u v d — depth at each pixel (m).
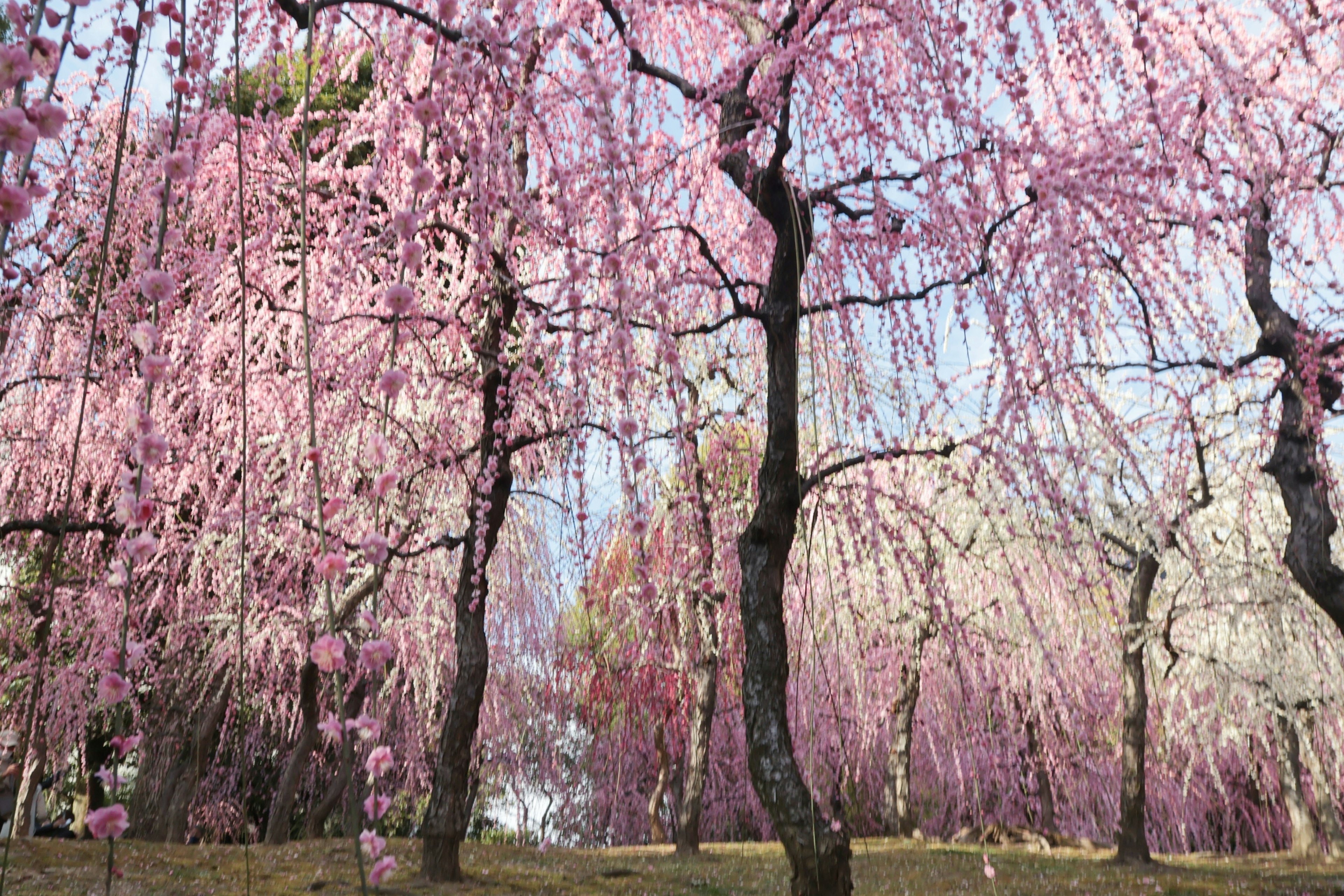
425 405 7.49
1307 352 5.93
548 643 10.42
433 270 7.19
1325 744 11.34
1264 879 7.70
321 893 5.92
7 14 1.74
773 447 4.96
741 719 13.16
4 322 6.13
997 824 12.20
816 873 4.20
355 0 3.10
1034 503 4.78
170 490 7.74
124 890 5.39
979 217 4.04
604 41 5.61
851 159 5.12
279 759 11.55
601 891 6.66
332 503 1.88
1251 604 9.58
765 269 6.66
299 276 7.14
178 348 6.32
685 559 8.41
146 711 9.22
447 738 6.78
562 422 6.50
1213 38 6.05
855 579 10.46
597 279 4.68
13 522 6.40
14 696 8.30
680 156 5.65
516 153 6.03
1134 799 9.15
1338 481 7.59
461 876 6.68
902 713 12.44
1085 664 10.38
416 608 8.80
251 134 5.72
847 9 4.22
